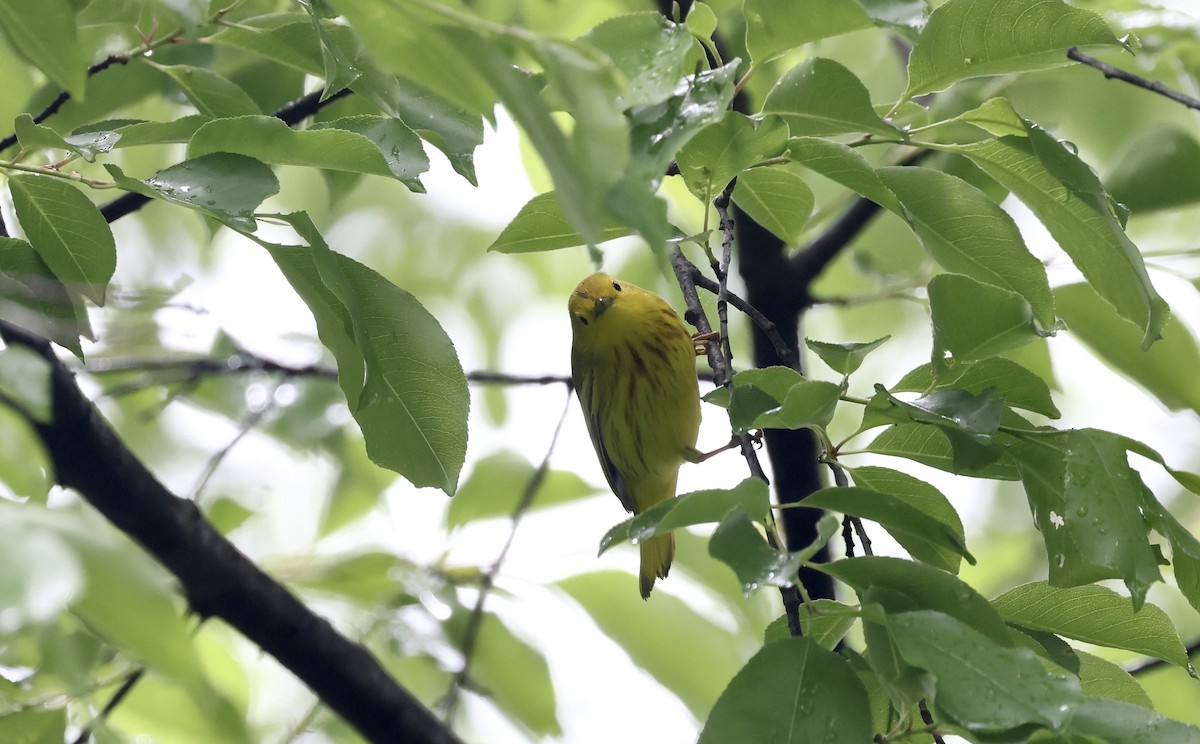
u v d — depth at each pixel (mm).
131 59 6750
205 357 9648
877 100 10711
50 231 5324
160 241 12828
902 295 10016
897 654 3910
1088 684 4992
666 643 8625
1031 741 4039
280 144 4945
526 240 5973
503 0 8984
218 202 4738
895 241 10656
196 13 4566
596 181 2787
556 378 10086
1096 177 5102
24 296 5340
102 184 5098
